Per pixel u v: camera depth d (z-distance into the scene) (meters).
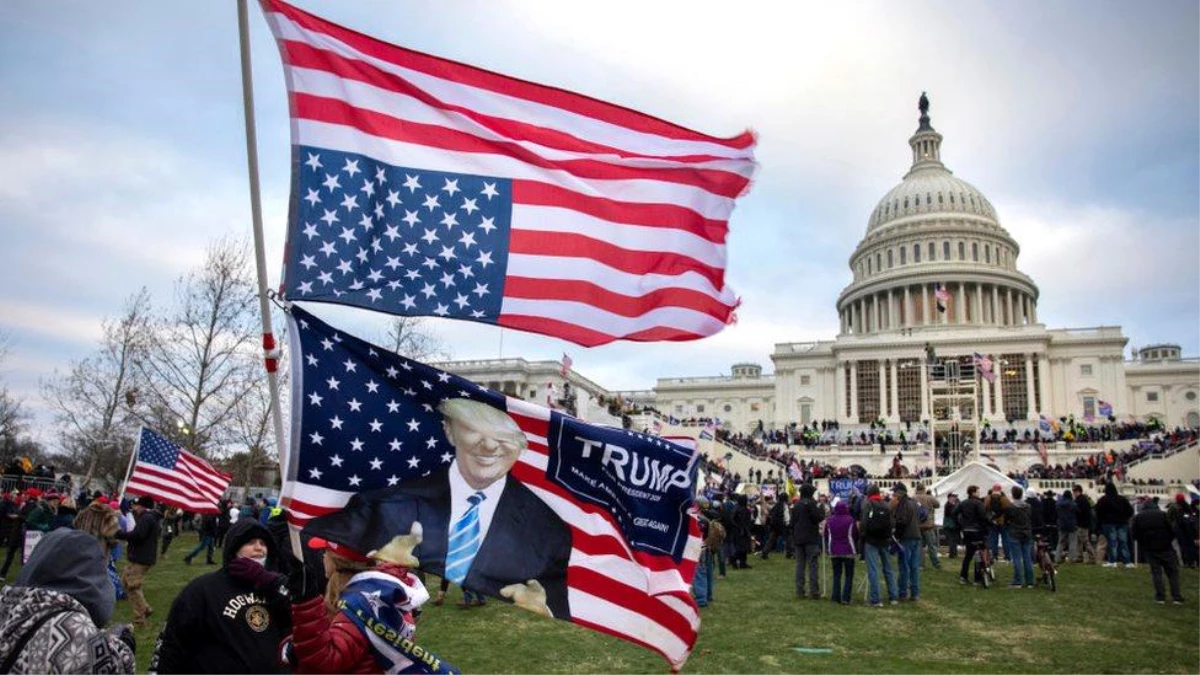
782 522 25.70
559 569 5.30
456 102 6.05
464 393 5.39
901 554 16.47
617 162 6.44
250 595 4.41
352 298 5.39
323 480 4.98
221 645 4.26
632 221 6.43
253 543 4.61
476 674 9.96
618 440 5.62
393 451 5.17
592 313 6.16
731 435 82.75
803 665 10.51
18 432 56.56
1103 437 74.56
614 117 6.51
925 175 129.50
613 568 5.44
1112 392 95.56
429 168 5.87
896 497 16.59
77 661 3.54
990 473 37.62
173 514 25.34
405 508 5.07
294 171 5.43
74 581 3.87
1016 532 18.45
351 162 5.59
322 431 5.04
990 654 11.35
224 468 47.72
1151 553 16.42
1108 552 23.08
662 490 5.66
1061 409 96.75
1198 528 22.84
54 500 16.42
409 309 5.57
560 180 6.25
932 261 116.12
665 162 6.52
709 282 6.55
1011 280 112.81
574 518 5.43
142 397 39.94
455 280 5.75
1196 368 100.31
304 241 5.35
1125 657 11.27
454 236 5.80
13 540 19.58
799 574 16.67
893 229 121.75
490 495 5.28
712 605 15.47
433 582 17.66
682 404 122.31
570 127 6.39
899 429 90.44
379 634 3.84
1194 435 62.75
